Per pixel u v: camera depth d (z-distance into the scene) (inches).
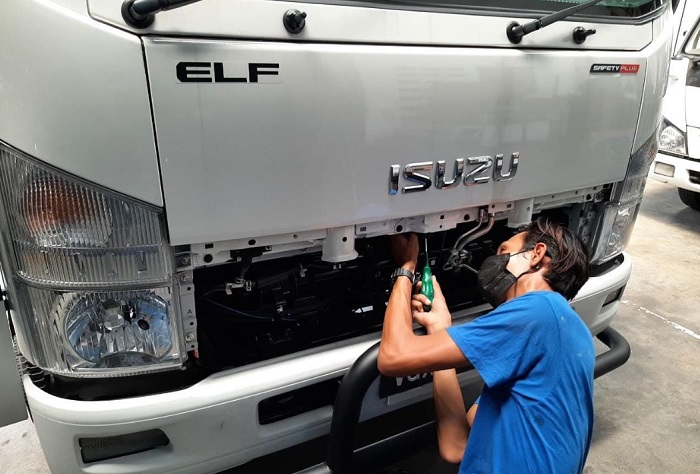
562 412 52.1
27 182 46.6
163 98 45.4
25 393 55.4
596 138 73.0
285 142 51.3
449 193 62.8
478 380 75.9
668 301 152.0
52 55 42.8
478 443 56.8
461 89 59.0
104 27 42.8
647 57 74.3
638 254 186.2
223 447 57.8
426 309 64.6
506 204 70.7
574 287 57.9
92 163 45.8
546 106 66.3
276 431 60.4
